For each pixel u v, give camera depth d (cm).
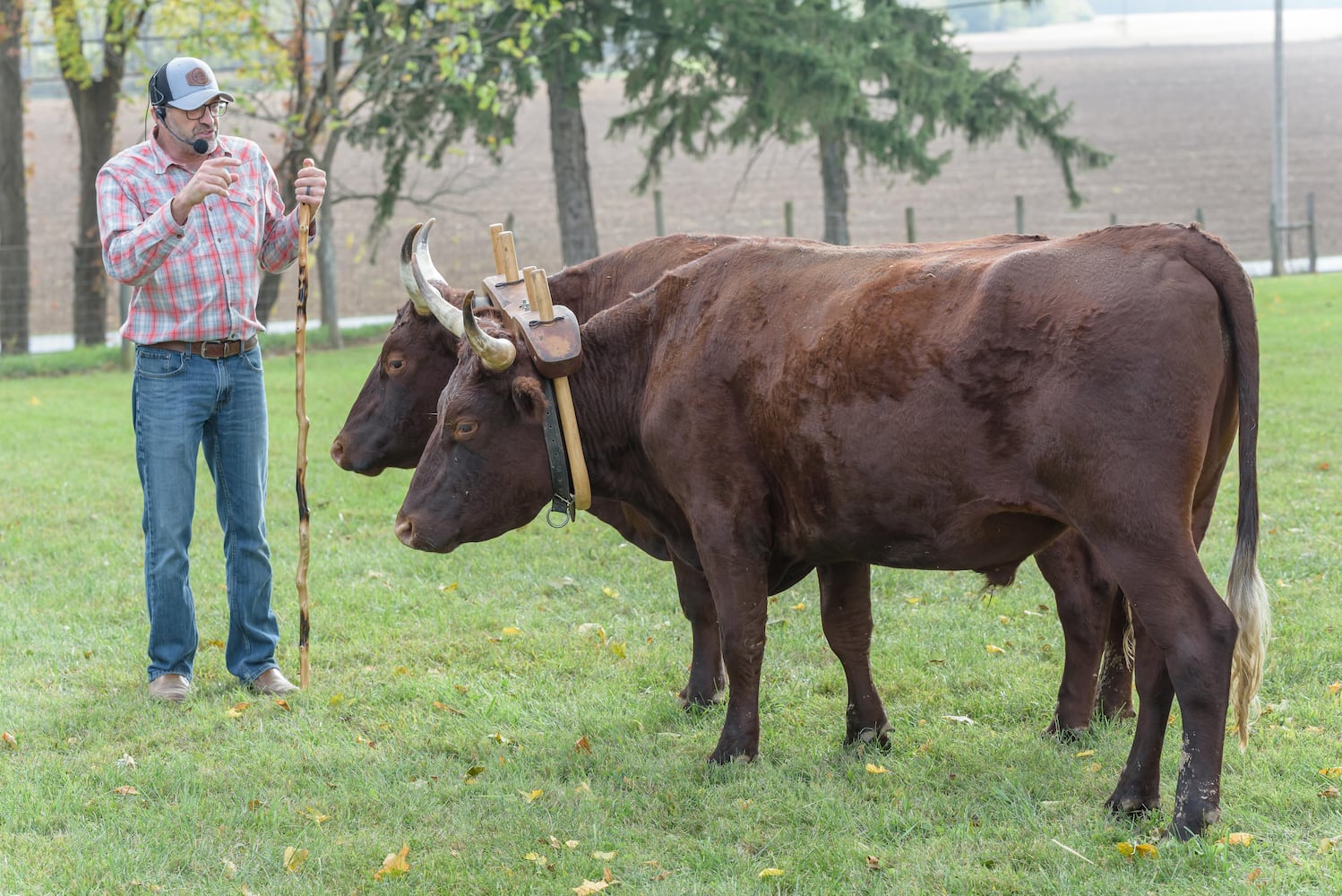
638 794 439
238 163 519
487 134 1927
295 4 1862
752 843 400
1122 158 4028
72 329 2339
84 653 589
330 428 1154
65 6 1814
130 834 412
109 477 983
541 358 457
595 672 562
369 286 2650
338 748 483
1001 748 463
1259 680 373
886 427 395
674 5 1773
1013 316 376
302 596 536
